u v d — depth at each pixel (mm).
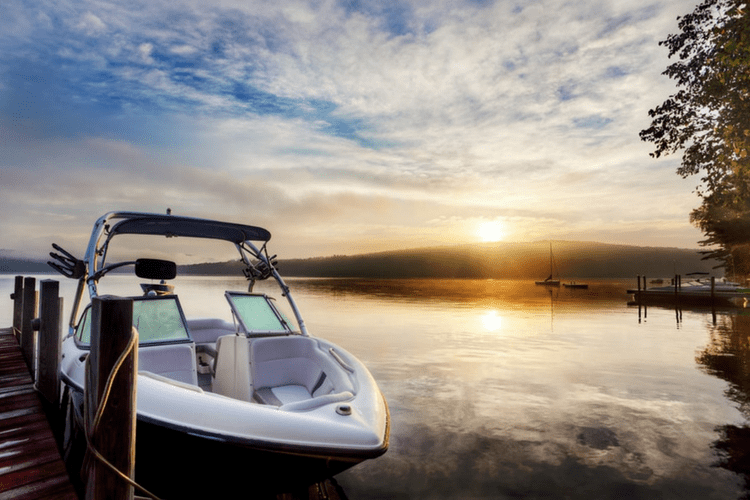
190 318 6629
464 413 7309
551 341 15609
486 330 18719
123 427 2348
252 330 4910
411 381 9562
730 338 16438
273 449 3086
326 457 3176
